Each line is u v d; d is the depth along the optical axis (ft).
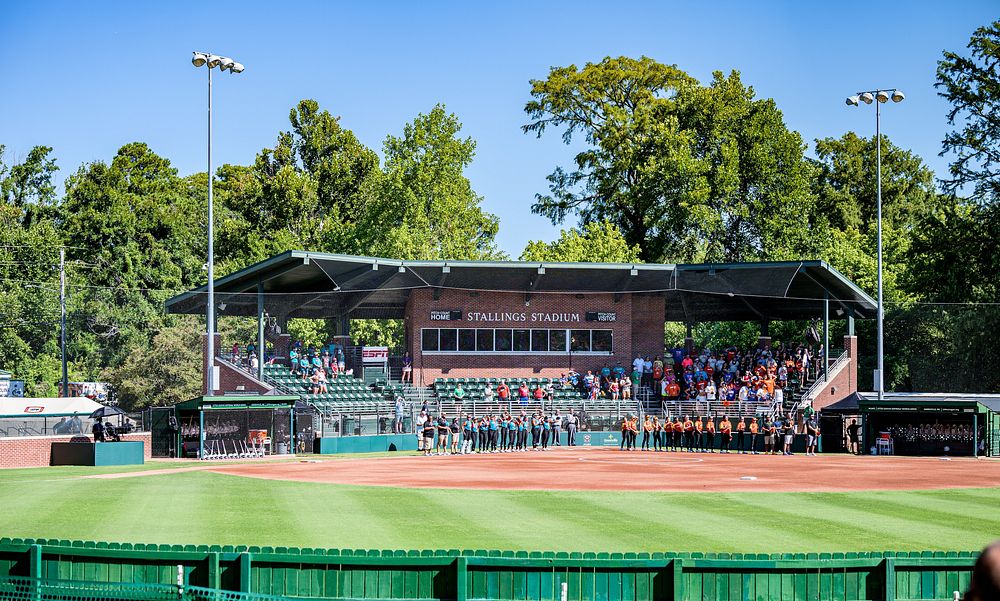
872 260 248.32
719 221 250.16
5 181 291.38
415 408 179.42
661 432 176.35
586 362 197.98
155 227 287.07
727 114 260.83
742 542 68.23
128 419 158.71
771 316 213.46
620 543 67.46
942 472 122.42
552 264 185.98
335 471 120.37
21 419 148.87
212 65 142.31
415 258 235.81
